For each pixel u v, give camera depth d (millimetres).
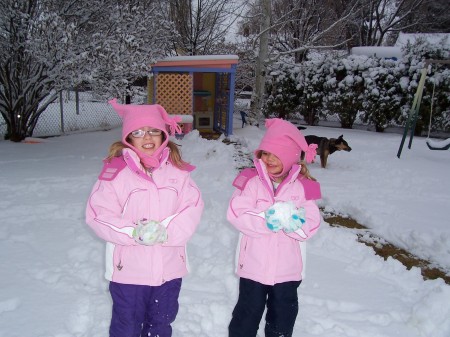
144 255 2727
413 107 10859
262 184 3016
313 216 2969
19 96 10898
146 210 2760
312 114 18250
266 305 3273
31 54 9766
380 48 22625
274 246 2879
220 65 13102
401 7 31953
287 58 21453
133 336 2744
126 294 2734
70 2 10250
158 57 12016
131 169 2732
